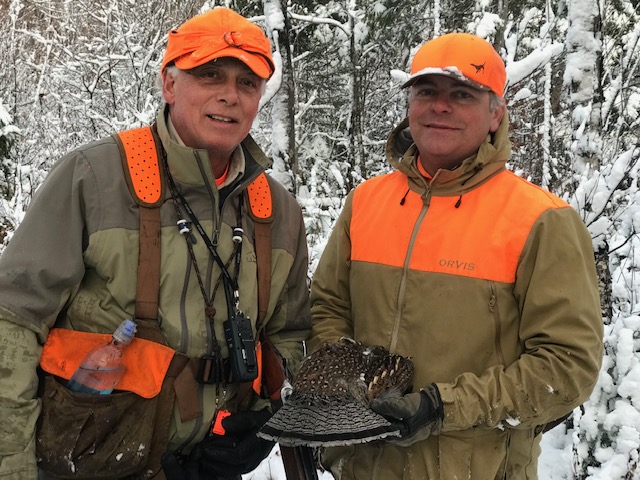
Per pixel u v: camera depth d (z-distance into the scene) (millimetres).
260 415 2244
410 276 2359
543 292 2160
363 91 11977
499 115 2449
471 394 2131
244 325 2131
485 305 2240
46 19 11445
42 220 1990
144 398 1999
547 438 4148
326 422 1910
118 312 2039
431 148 2389
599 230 4461
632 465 3000
